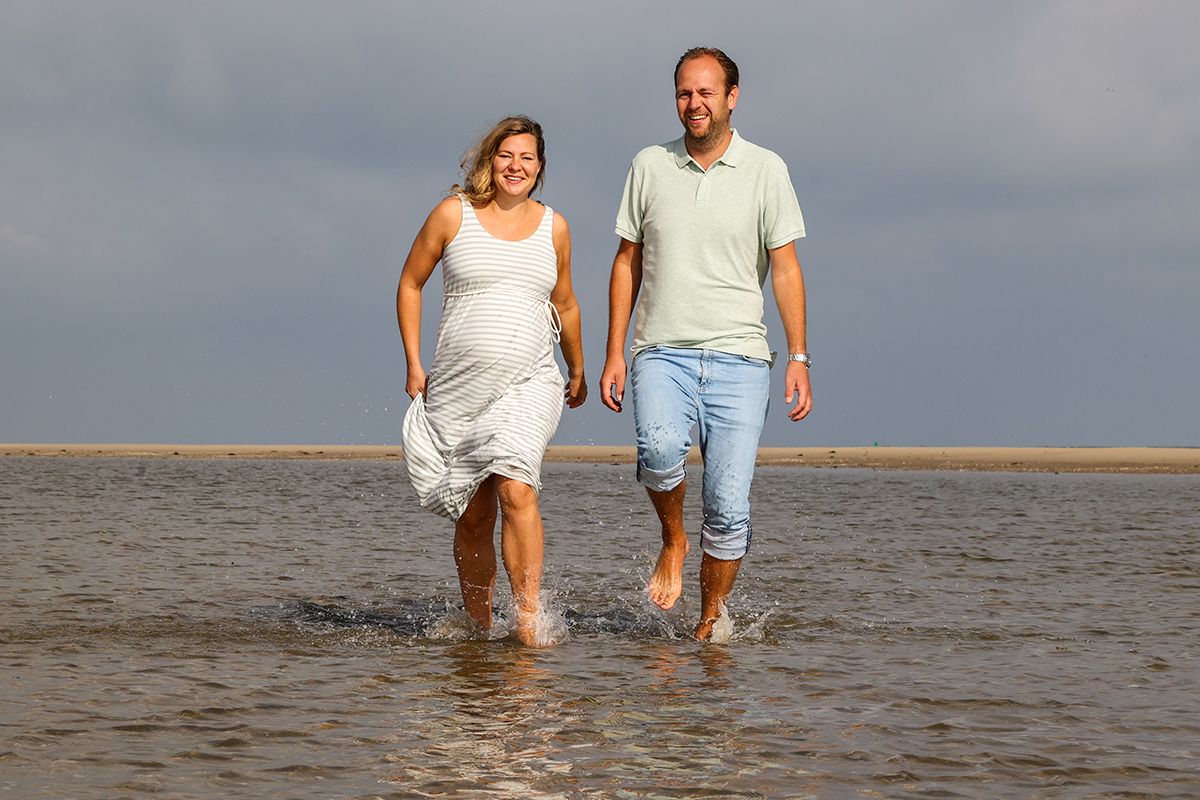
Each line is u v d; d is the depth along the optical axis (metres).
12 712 4.54
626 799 3.63
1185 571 9.59
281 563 9.70
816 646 6.29
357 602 7.73
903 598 8.05
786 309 6.52
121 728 4.34
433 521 14.08
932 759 4.11
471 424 6.45
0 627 6.45
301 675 5.34
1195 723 4.63
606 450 64.56
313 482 24.88
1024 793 3.77
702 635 6.57
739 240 6.38
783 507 18.00
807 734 4.40
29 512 14.63
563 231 6.57
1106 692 5.16
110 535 11.65
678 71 6.39
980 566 9.90
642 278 6.67
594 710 4.73
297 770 3.87
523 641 6.29
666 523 6.85
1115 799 3.72
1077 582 8.91
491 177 6.41
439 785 3.73
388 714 4.61
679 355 6.41
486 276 6.39
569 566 9.64
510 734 4.34
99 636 6.25
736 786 3.77
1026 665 5.77
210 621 6.84
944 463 47.41
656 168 6.50
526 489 6.24
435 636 6.47
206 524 13.27
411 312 6.58
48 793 3.60
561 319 6.77
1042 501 20.22
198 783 3.72
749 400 6.41
